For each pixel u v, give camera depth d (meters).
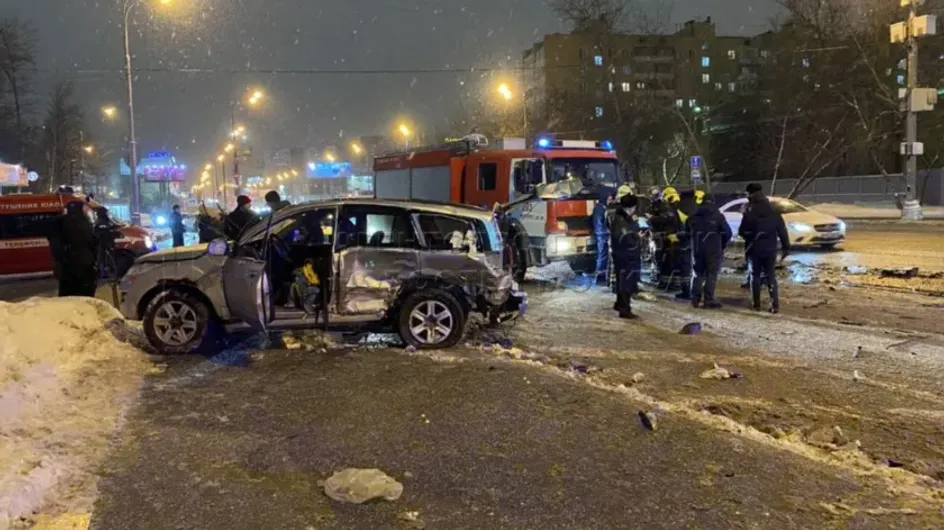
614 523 3.79
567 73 74.06
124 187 82.31
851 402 5.88
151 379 6.50
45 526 3.73
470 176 14.02
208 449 4.81
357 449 4.81
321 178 82.56
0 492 3.84
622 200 9.59
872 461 4.65
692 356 7.39
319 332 8.25
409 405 5.66
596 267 13.11
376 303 7.54
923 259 14.92
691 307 10.41
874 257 15.49
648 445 4.81
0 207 15.48
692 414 5.39
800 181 37.94
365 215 7.68
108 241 14.53
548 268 15.12
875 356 7.30
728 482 4.25
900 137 43.78
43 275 15.98
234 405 5.73
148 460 4.62
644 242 13.24
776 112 50.78
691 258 11.25
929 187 37.69
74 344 7.04
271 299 7.35
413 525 3.79
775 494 4.09
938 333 8.33
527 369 6.62
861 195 41.00
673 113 49.56
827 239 16.78
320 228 7.71
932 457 4.76
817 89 44.44
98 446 4.81
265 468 4.52
